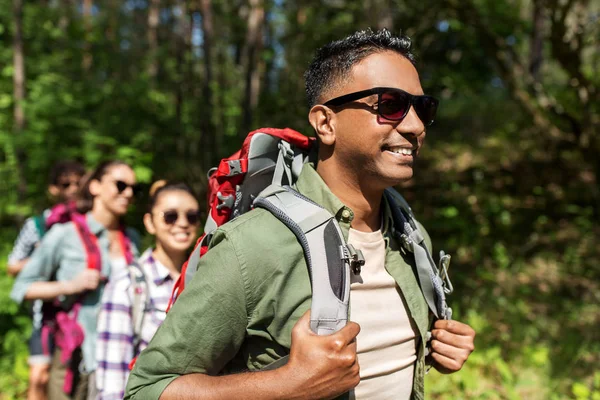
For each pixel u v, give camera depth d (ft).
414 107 4.17
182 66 34.83
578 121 24.27
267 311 3.81
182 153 28.17
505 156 29.40
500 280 18.92
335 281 3.75
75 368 8.95
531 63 31.40
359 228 4.49
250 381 3.56
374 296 4.39
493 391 12.10
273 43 38.65
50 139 22.43
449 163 30.45
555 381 12.69
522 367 13.25
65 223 9.46
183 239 7.94
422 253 4.67
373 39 4.26
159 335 3.89
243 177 4.48
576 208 23.61
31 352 9.50
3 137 21.97
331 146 4.39
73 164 11.50
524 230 22.71
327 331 3.61
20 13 22.74
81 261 9.17
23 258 10.52
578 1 21.24
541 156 28.09
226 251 3.81
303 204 4.04
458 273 19.39
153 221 8.02
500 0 24.49
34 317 9.54
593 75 23.54
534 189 25.50
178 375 3.84
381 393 4.33
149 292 7.61
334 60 4.25
